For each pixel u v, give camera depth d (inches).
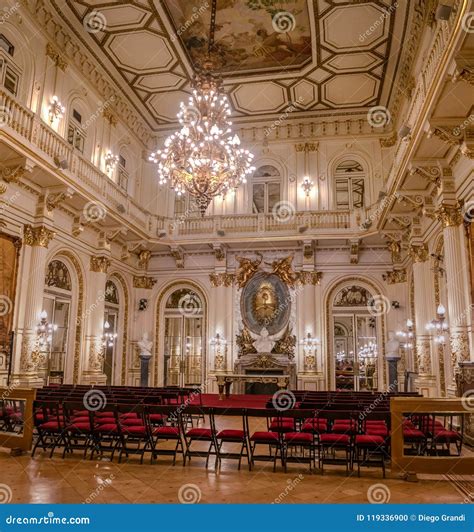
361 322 639.8
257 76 559.8
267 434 255.0
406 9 425.4
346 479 233.1
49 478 226.8
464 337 371.9
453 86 295.3
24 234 437.1
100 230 572.1
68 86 492.7
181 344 677.9
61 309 517.7
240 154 406.0
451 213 391.5
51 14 446.9
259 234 632.4
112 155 577.3
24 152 382.0
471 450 305.4
